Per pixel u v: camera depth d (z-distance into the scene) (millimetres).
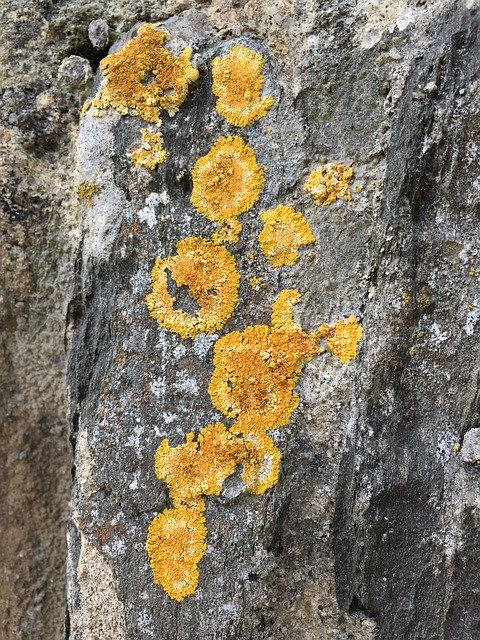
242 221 468
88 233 476
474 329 447
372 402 451
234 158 468
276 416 462
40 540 529
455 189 444
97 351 476
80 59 496
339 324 460
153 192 469
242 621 460
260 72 469
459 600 450
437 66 440
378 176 458
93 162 472
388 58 456
